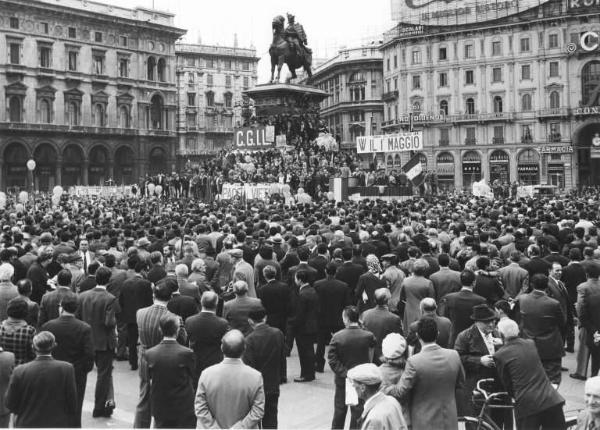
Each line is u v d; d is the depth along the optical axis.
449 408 7.73
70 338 9.77
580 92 84.81
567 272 14.48
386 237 18.50
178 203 41.94
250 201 40.38
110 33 90.62
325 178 49.25
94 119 89.44
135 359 14.84
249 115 60.09
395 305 13.64
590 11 83.25
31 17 81.31
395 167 98.69
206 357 10.14
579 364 13.40
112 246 16.84
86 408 12.20
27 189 82.12
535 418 8.17
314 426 11.04
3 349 9.45
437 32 93.81
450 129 93.56
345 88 117.56
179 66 117.88
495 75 90.50
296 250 16.42
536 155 87.94
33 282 14.13
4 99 79.00
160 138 97.56
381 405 6.55
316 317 13.61
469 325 11.04
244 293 11.42
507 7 90.31
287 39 59.53
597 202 39.16
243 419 7.36
